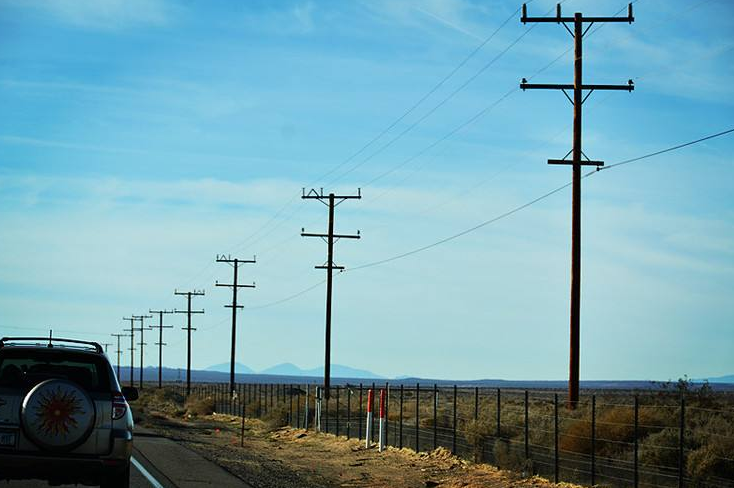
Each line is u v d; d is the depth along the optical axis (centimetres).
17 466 1527
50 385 1538
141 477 2195
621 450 2686
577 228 3278
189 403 9356
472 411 4438
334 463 3459
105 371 1641
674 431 2533
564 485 2464
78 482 1669
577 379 3216
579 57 3397
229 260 8994
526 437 2794
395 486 2719
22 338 1662
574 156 3328
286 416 6041
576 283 3250
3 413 1534
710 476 2197
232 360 8894
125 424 1598
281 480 2569
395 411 5616
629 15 3422
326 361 6175
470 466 3017
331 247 6300
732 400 3428
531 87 3388
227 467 2698
